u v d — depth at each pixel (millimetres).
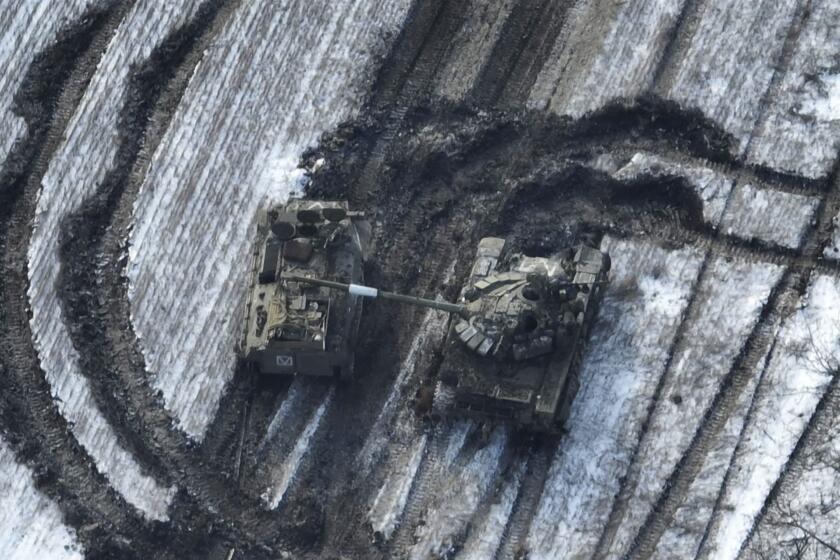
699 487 116125
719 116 133000
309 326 115625
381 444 119812
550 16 140000
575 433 118812
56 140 135125
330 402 121625
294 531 115812
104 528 116312
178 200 131500
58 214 131000
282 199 131250
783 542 112812
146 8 141500
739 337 122188
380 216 130000
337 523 116625
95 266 128750
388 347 123875
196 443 119938
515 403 114125
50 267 128375
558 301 116375
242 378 122688
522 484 117250
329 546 115688
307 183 131875
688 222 128750
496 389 114500
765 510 114562
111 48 139625
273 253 120062
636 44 137500
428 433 119938
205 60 138875
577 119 133625
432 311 125250
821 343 121062
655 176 130250
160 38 140125
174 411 121312
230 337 124562
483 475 117750
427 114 135250
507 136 133500
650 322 123375
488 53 138000
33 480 118562
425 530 115750
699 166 130750
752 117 133000
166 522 116312
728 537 113688
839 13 138500
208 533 115938
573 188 130875
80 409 121688
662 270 125938
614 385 120750
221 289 126875
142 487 118000
